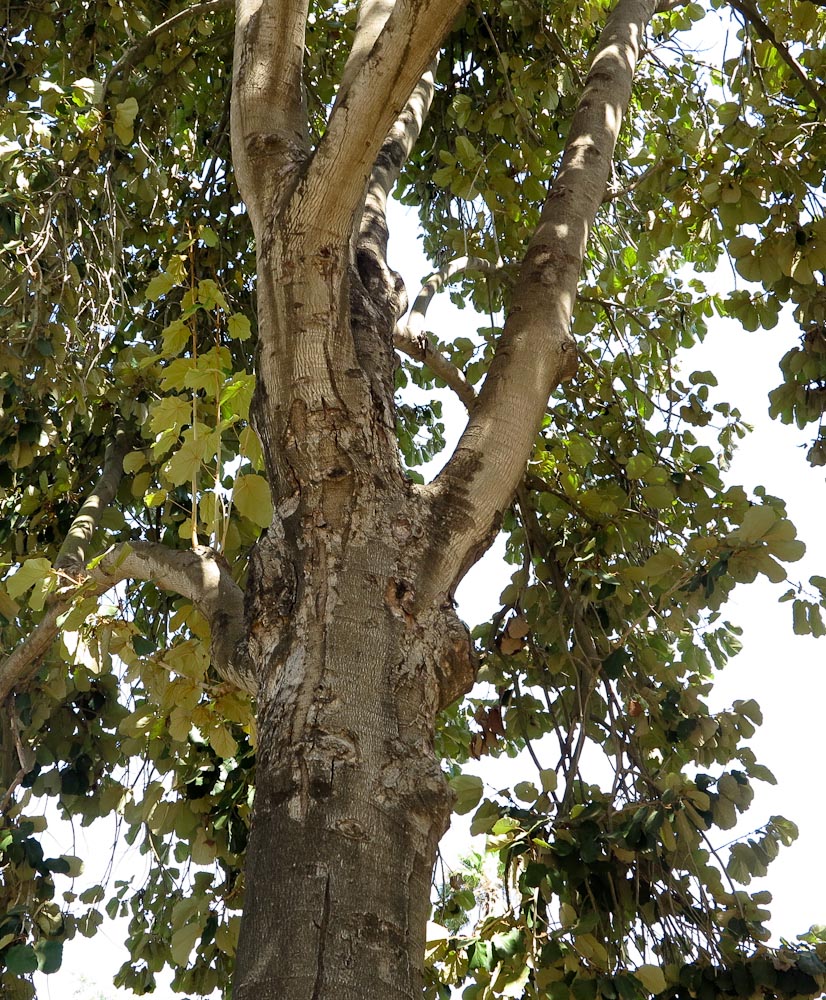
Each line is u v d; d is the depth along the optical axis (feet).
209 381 7.80
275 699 6.44
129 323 15.57
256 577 7.09
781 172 12.39
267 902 5.63
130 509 14.90
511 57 15.93
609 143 10.89
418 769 6.25
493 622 13.23
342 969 5.33
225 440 12.26
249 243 16.39
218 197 15.98
